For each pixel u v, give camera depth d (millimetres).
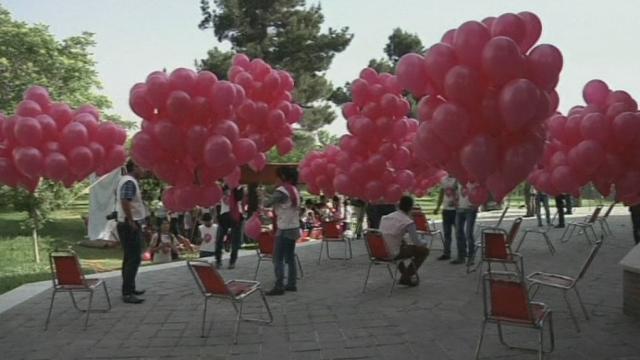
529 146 4395
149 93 5844
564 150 7035
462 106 4277
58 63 19312
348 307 6457
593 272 8195
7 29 18500
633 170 6625
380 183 8867
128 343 5301
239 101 6324
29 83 18562
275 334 5484
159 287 7832
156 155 6074
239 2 29422
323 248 11430
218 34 30062
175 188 6457
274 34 30469
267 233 8172
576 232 13117
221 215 9273
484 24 4590
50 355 4996
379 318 5949
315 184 10938
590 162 6500
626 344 4895
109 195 15148
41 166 6895
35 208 12805
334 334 5426
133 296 6949
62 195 13320
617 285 7238
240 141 6328
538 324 4184
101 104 20891
